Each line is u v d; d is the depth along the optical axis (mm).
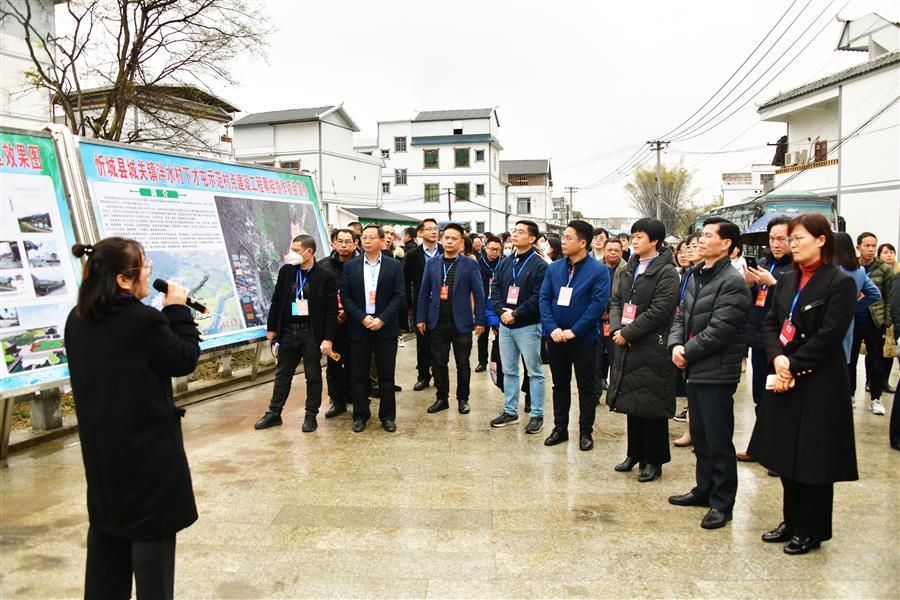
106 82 9836
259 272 6176
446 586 2711
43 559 2941
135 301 2162
